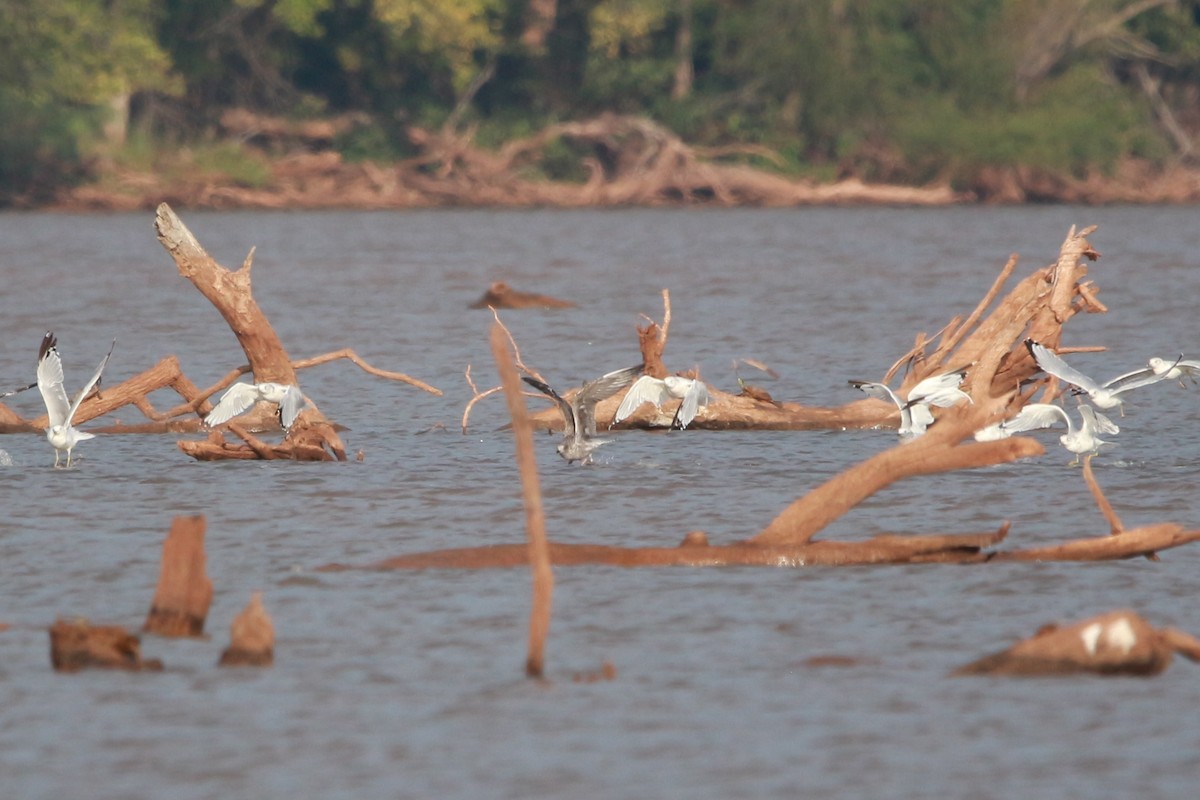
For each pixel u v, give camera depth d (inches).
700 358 5113.2
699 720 1722.4
